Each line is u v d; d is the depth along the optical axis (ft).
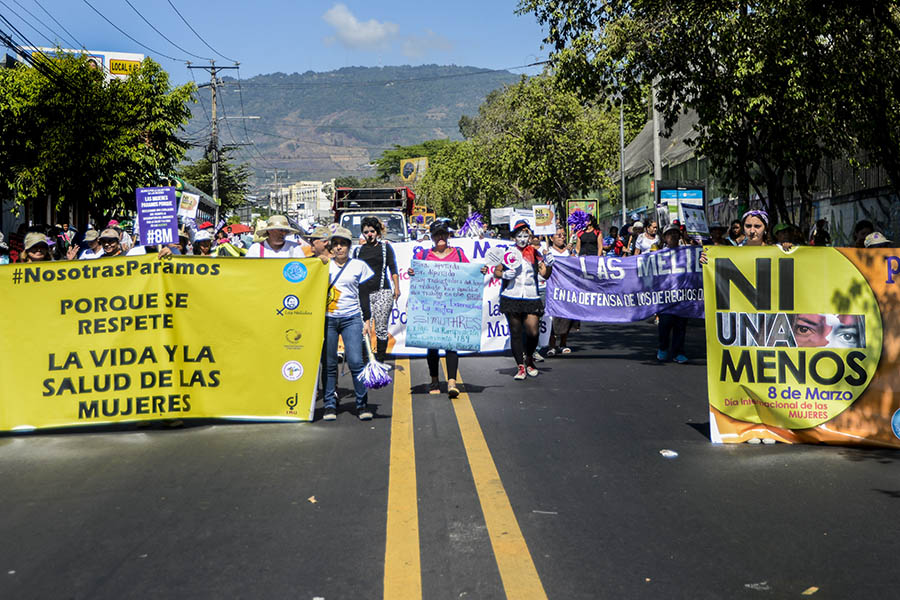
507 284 36.45
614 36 55.98
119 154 71.87
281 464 22.63
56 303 27.32
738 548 16.29
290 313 27.86
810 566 15.39
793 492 19.85
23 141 72.08
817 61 50.80
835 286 24.41
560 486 20.36
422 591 14.42
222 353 27.68
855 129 52.85
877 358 24.23
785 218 63.00
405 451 23.82
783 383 24.54
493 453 23.52
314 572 15.30
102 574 15.44
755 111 56.29
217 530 17.58
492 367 40.60
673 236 42.29
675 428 26.63
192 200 55.01
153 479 21.44
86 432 27.22
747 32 52.54
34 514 18.92
